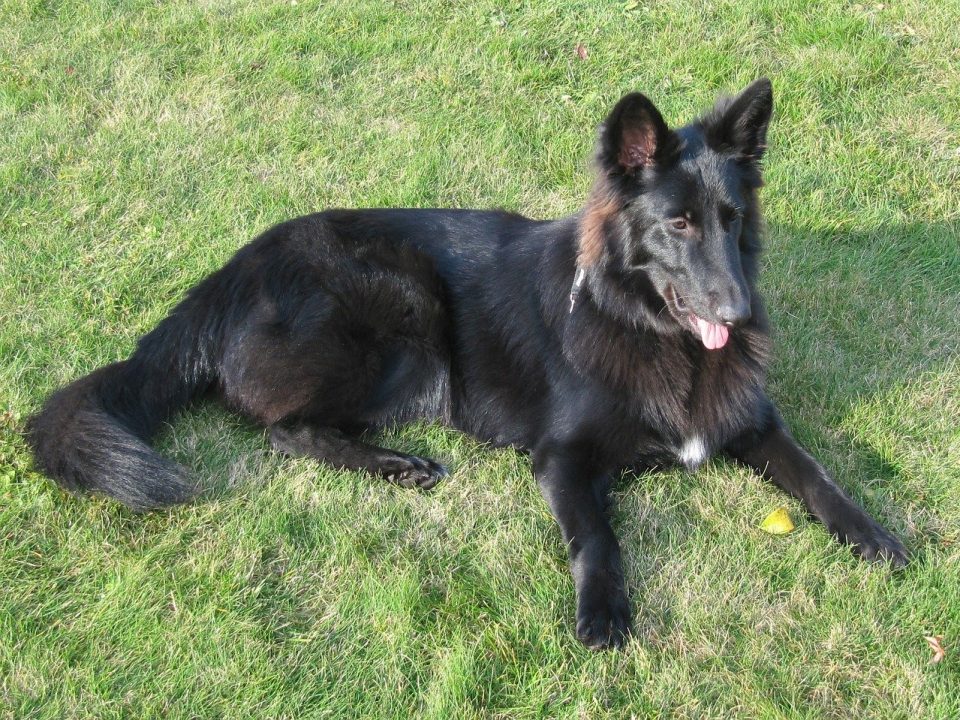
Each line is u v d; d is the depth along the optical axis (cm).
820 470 188
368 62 282
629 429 190
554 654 169
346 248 202
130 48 289
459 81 273
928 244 236
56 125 262
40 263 228
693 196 180
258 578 178
